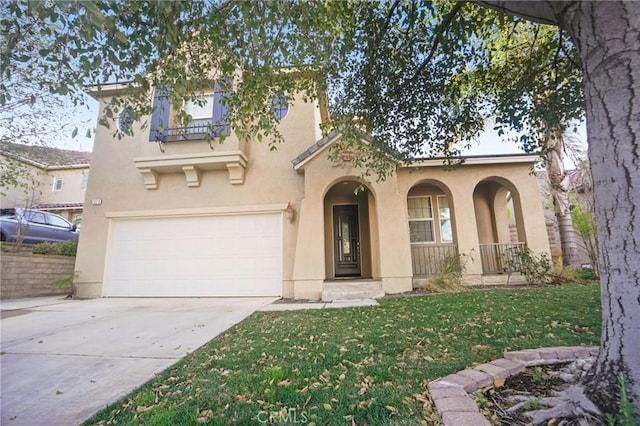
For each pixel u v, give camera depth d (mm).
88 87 3648
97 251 10305
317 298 8852
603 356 2283
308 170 9617
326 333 4863
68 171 20281
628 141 2125
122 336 5211
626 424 1881
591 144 2379
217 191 10359
